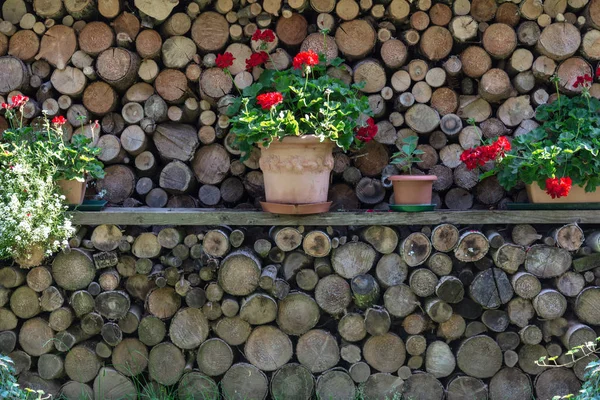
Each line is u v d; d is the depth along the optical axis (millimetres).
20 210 3111
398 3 3551
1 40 3607
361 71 3604
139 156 3695
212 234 3264
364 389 3344
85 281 3303
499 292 3273
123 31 3578
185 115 3668
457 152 3662
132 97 3639
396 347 3334
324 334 3332
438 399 3348
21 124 3355
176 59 3594
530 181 3309
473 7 3568
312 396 3359
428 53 3596
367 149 3693
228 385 3338
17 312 3312
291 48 3672
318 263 3291
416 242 3275
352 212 3297
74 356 3352
